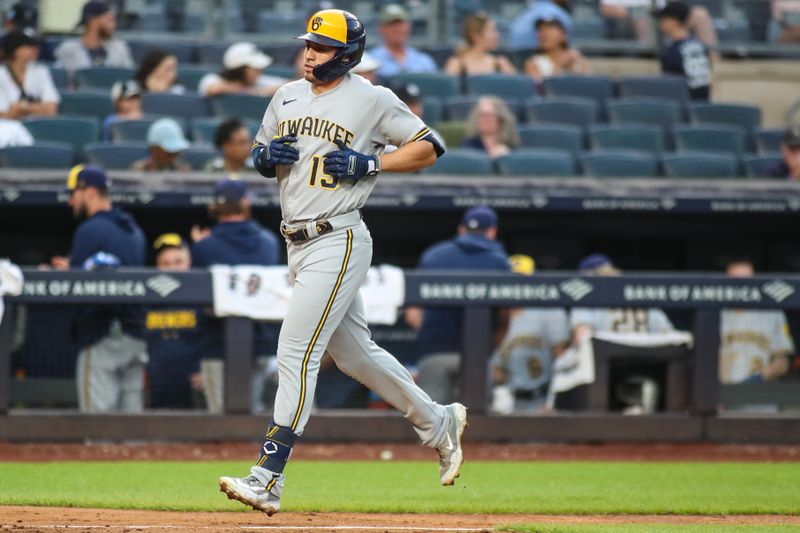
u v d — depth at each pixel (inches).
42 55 1722.4
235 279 1159.0
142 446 1160.8
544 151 1578.5
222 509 763.4
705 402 1228.5
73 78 1710.1
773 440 1237.7
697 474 1055.0
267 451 662.5
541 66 1845.5
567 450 1192.8
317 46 665.6
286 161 665.0
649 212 1507.1
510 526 695.1
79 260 1167.6
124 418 1158.3
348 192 673.0
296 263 681.6
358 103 676.1
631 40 2050.9
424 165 689.0
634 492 922.7
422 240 1553.9
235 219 1202.0
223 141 1432.1
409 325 1233.4
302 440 1197.7
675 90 1841.8
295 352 670.5
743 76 2026.3
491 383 1221.1
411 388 711.7
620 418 1218.6
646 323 1234.0
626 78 1834.4
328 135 670.5
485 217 1254.9
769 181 1515.7
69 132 1545.3
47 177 1400.1
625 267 1616.6
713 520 781.9
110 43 1763.0
